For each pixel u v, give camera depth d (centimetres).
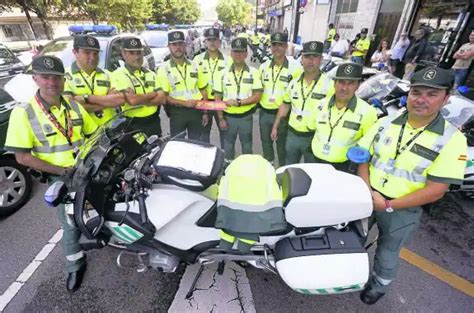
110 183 175
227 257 203
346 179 192
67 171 179
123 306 221
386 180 184
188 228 191
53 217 317
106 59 522
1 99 319
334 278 172
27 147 198
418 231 304
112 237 200
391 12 1153
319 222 180
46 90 196
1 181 310
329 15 1702
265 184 188
